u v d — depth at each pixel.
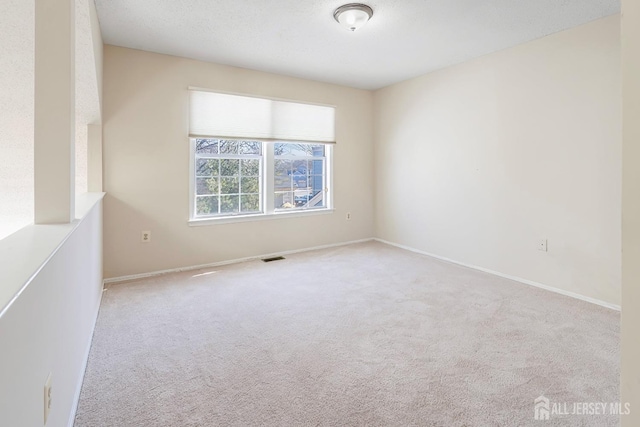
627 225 0.61
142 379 1.97
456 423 1.63
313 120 4.97
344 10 2.81
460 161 4.29
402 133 5.07
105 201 3.65
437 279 3.75
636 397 0.59
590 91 3.11
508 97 3.75
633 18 0.59
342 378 1.99
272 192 4.75
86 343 2.17
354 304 3.06
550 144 3.41
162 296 3.24
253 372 2.04
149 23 3.11
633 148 0.59
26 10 2.10
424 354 2.24
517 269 3.74
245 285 3.56
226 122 4.27
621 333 0.62
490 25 3.16
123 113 3.69
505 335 2.49
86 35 2.36
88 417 1.66
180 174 4.04
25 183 3.48
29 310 0.93
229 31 3.28
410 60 4.12
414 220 4.97
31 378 0.95
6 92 2.68
